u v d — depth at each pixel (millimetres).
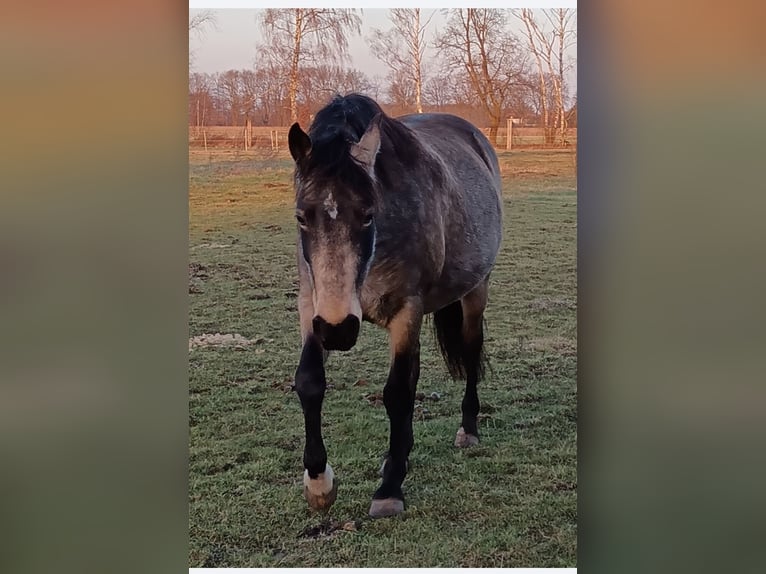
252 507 3236
